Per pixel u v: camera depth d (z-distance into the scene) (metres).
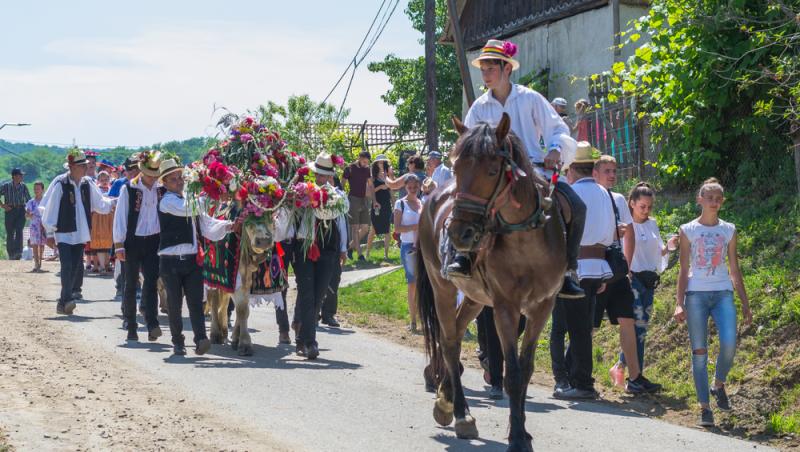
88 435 6.19
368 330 12.32
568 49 20.06
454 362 6.87
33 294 15.16
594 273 8.22
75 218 12.66
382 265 17.73
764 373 8.19
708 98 12.15
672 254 11.02
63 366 8.70
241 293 10.05
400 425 6.92
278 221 10.05
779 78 10.91
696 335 7.68
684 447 6.61
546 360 10.11
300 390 8.06
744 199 11.78
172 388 7.91
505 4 22.00
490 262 6.03
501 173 5.65
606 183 8.74
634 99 14.38
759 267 9.91
